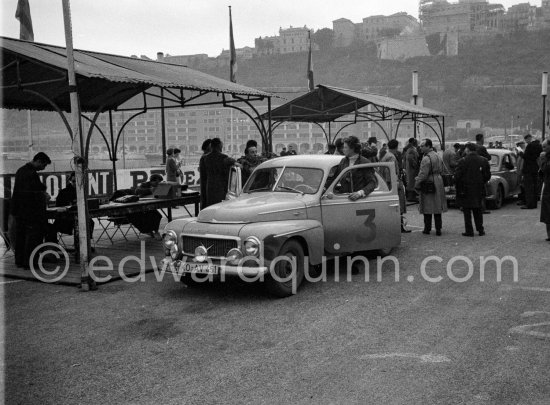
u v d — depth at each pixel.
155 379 4.36
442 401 3.85
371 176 8.01
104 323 5.84
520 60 172.25
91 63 8.86
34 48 8.62
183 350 4.99
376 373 4.36
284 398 3.96
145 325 5.75
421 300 6.48
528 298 6.46
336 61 191.12
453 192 15.84
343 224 7.63
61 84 10.64
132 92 12.48
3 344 5.21
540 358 4.60
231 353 4.89
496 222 13.05
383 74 175.50
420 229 12.15
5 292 7.18
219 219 6.79
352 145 8.07
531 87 152.12
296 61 190.12
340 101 18.91
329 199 7.52
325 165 7.73
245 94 11.50
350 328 5.50
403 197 11.64
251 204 7.06
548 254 9.00
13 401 3.99
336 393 4.02
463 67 173.00
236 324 5.73
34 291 7.22
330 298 6.66
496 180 15.27
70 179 9.54
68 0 6.86
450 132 133.25
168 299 6.79
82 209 7.16
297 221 6.99
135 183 17.89
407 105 21.88
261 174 8.16
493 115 143.75
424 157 11.05
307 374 4.38
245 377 4.35
